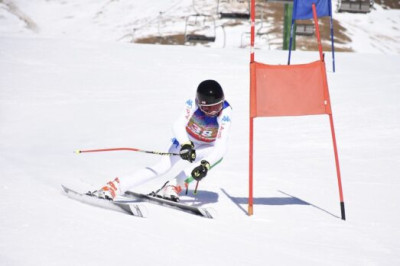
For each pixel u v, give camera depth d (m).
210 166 11.75
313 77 12.20
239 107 26.45
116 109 26.02
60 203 10.48
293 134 21.58
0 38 44.62
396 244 9.88
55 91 29.45
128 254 7.48
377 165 16.94
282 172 16.19
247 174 15.95
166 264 7.25
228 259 7.92
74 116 24.77
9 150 18.81
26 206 9.72
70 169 15.67
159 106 26.59
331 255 8.86
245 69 35.91
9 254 6.93
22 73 32.97
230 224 10.73
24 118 24.45
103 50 41.34
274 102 12.09
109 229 8.71
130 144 20.14
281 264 8.03
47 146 19.73
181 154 11.47
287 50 47.56
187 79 32.75
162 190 12.34
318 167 16.80
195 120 11.99
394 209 12.44
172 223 10.05
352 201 13.13
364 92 29.17
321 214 11.96
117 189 11.53
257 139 20.91
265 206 12.53
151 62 37.56
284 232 10.38
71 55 38.88
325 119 23.84
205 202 12.80
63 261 6.85
